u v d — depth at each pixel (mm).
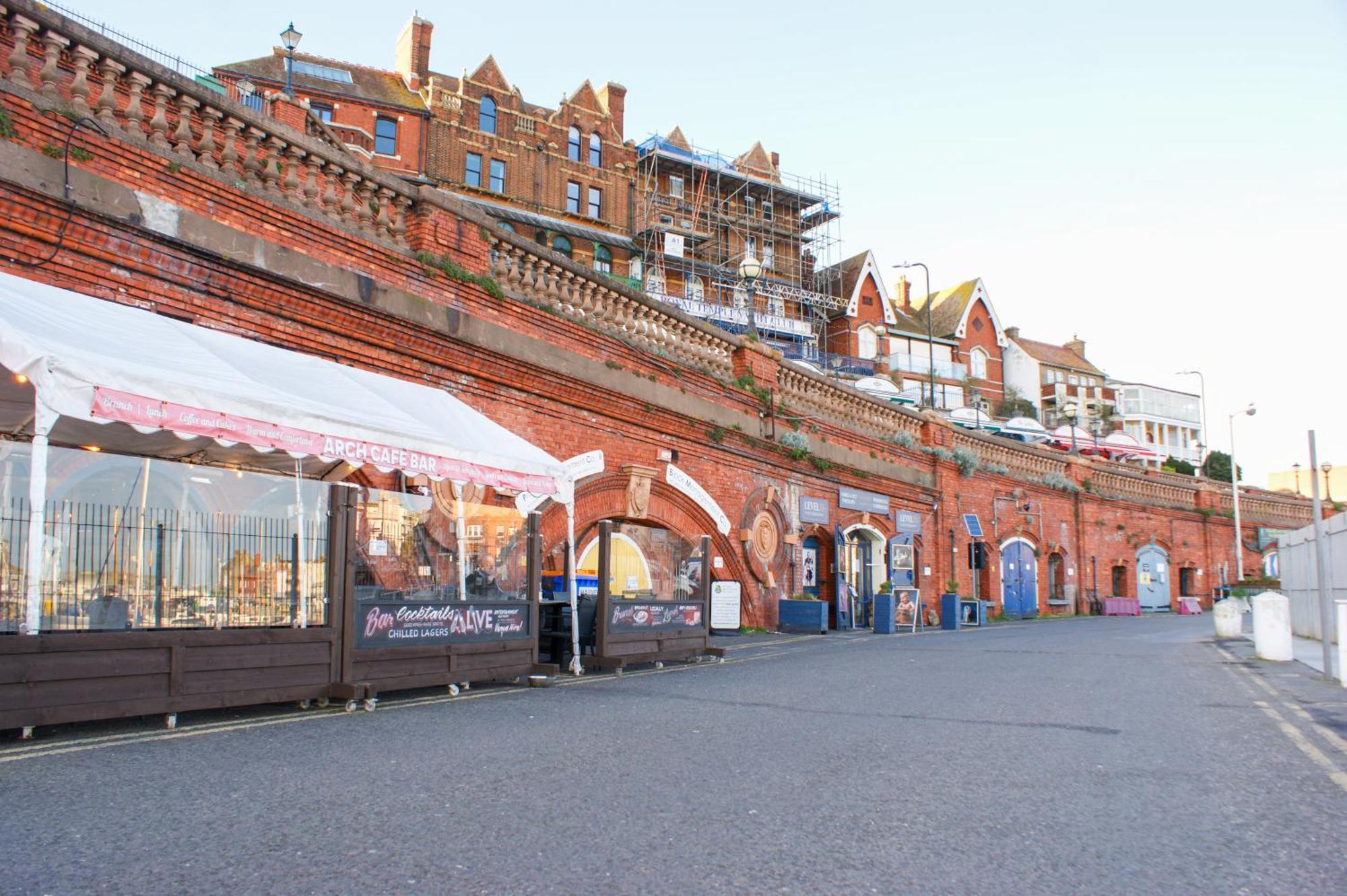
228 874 4176
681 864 4477
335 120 45656
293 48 31688
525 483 11367
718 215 59938
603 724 8320
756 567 21594
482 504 12984
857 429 26812
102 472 9680
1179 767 6977
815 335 63344
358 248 12273
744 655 16109
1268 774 6824
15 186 8695
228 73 39062
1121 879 4434
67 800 5234
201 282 10312
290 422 8492
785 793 5879
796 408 23969
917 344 73625
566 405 15820
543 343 15109
